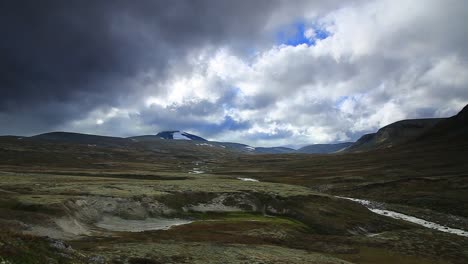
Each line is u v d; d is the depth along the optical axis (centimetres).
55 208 6181
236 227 7119
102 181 12275
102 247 4434
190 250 4638
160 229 6675
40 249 2828
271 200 9962
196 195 9731
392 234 7388
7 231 2933
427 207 10762
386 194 12900
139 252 4244
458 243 6638
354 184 15350
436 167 17075
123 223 7181
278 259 4509
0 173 14362
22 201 6462
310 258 4819
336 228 8044
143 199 8444
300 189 12044
